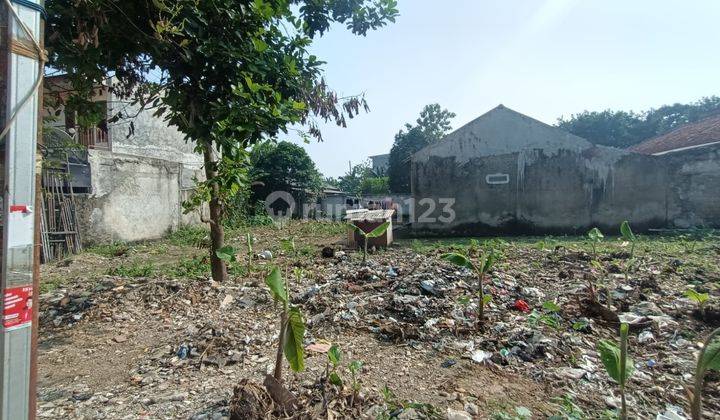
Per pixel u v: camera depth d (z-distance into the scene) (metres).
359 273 6.47
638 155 13.20
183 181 16.16
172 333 4.10
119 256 9.78
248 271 6.84
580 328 4.35
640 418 2.69
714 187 12.70
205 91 3.62
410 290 5.44
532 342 3.88
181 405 2.70
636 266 7.20
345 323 4.38
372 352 3.71
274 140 4.06
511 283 5.96
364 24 4.94
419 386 3.08
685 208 13.03
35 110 1.54
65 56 3.55
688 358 3.68
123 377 3.19
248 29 3.56
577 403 2.89
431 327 4.26
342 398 2.71
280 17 4.12
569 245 10.02
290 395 2.54
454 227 14.20
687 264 7.26
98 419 2.54
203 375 3.18
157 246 11.51
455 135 14.20
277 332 4.11
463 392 2.98
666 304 5.11
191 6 3.29
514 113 13.84
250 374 3.18
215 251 6.05
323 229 15.30
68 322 4.45
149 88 4.56
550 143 13.59
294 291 5.55
